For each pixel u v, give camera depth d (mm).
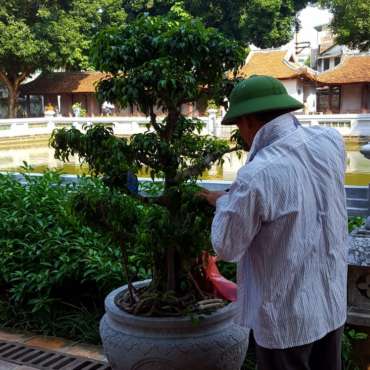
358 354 2900
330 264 1773
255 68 26844
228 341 2354
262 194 1653
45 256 3693
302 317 1724
